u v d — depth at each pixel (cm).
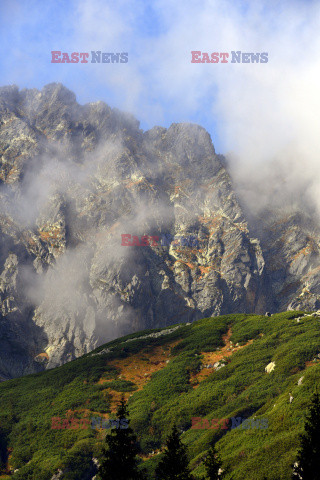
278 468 9744
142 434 14225
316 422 6969
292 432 10606
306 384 12369
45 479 13300
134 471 7206
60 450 14412
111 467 7125
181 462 7431
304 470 6756
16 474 13738
